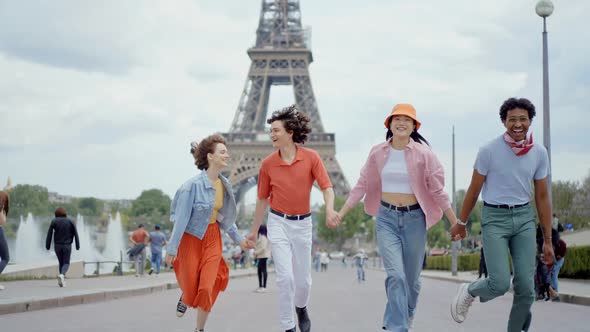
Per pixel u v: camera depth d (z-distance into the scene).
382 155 10.26
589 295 20.61
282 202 10.72
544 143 27.56
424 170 10.09
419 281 10.52
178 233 10.24
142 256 37.00
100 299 20.75
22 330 12.93
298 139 10.85
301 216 10.76
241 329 13.63
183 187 10.40
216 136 10.72
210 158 10.59
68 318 15.18
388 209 10.23
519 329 9.59
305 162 10.80
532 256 9.41
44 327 13.41
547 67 27.94
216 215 10.66
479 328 13.63
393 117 10.22
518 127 9.39
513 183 9.48
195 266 10.45
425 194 10.18
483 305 19.56
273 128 10.77
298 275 10.89
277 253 10.59
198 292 10.31
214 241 10.61
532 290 9.38
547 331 13.02
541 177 9.58
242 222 160.12
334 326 14.22
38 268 32.72
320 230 181.38
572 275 33.03
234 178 106.75
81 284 26.55
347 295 25.72
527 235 9.46
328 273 68.06
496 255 9.41
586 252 31.75
